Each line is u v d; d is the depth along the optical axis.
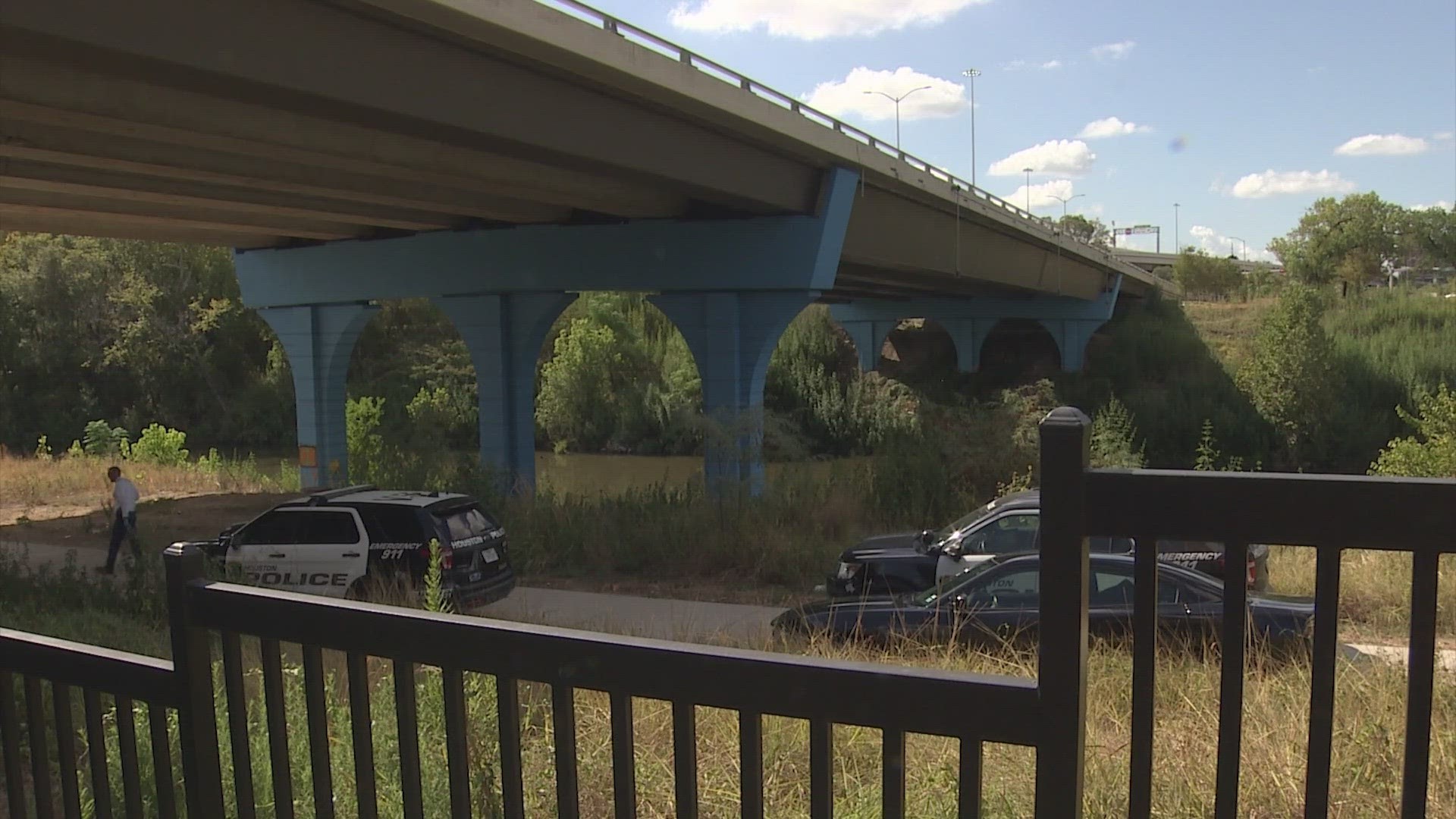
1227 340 60.41
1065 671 1.96
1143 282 64.25
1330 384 43.53
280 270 31.61
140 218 25.81
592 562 17.77
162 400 58.12
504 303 27.69
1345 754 5.04
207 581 2.96
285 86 14.02
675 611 14.20
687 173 20.69
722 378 25.45
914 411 52.69
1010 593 9.20
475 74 16.36
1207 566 10.35
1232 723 1.99
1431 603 1.84
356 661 2.67
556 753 2.41
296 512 14.07
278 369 58.78
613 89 18.27
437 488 22.38
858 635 9.22
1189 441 43.72
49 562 15.58
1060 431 1.97
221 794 3.00
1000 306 58.97
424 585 13.27
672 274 25.34
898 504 21.19
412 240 28.48
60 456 46.12
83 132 16.47
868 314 61.34
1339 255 82.31
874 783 5.20
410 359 59.72
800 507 19.59
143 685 3.07
